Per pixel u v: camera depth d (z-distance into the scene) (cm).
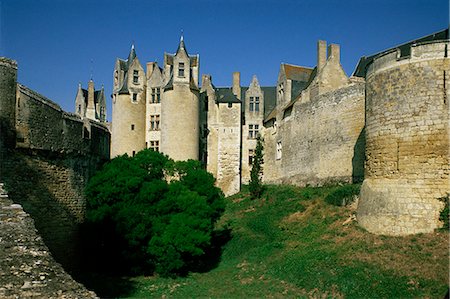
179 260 2506
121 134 4612
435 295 1542
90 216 2511
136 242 2516
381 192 2053
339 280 1805
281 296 1869
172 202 2677
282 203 3472
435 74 1930
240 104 5025
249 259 2553
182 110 4331
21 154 1953
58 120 2234
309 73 4809
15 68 1916
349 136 3475
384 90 2083
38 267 941
